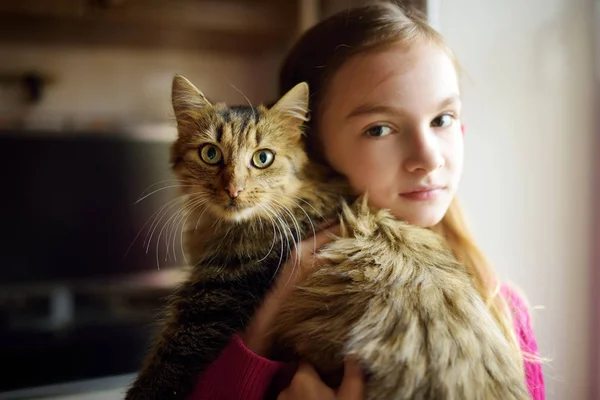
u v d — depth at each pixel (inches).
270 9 81.8
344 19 36.9
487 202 46.9
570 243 46.7
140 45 90.7
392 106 31.0
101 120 83.6
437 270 29.4
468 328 26.4
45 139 78.7
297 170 37.0
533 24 47.0
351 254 30.3
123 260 83.0
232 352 29.9
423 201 32.0
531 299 46.5
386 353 25.1
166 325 35.0
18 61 86.3
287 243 34.2
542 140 47.3
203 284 34.4
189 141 38.4
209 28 80.5
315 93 36.9
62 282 80.7
